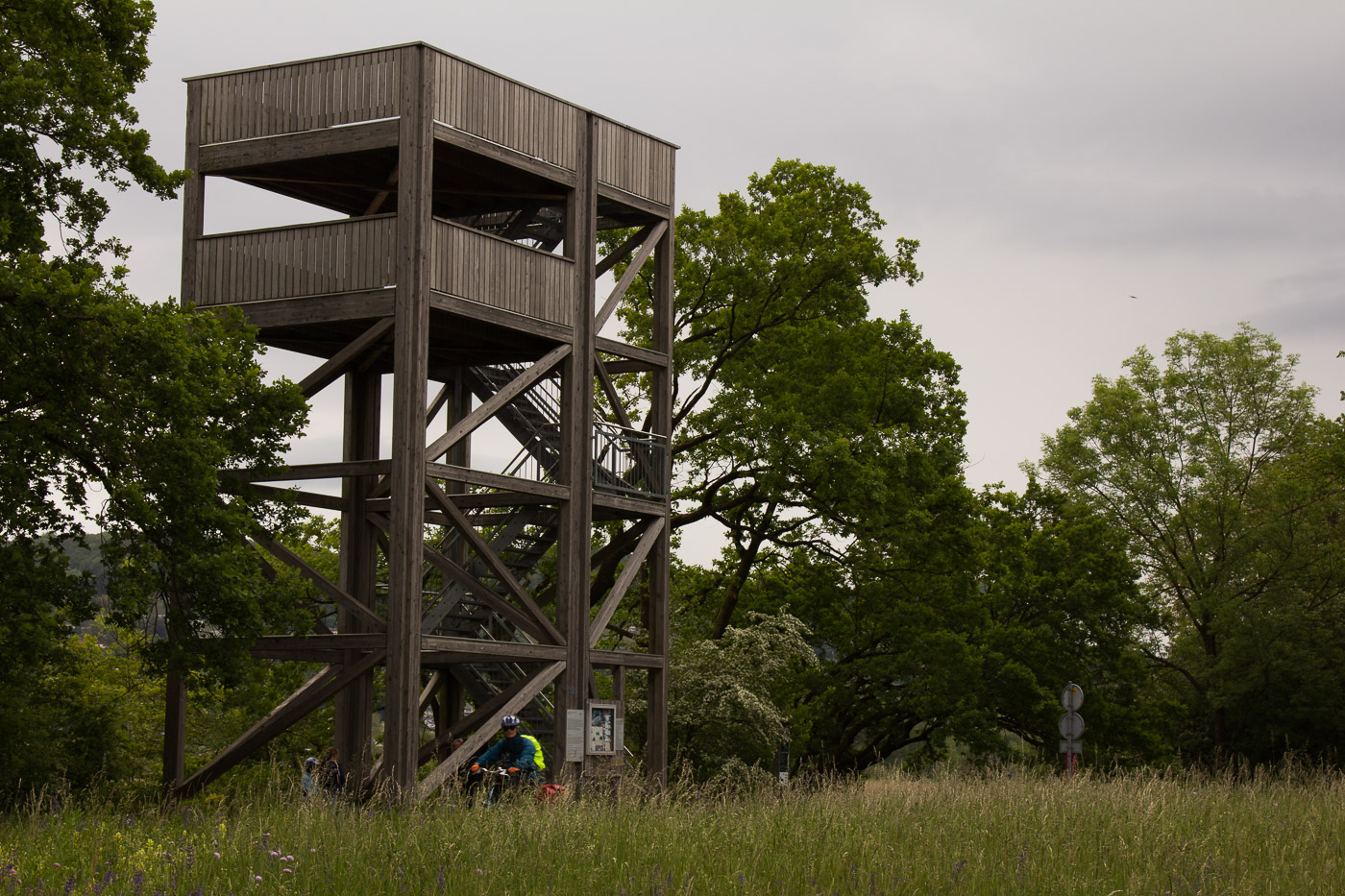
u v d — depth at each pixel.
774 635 33.41
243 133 24.62
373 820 13.04
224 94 24.83
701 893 9.95
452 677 29.23
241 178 25.59
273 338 26.09
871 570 39.62
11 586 19.22
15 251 20.98
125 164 22.22
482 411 23.91
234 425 22.31
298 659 24.88
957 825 13.41
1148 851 11.85
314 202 27.48
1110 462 56.66
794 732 36.00
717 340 36.84
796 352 35.69
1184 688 54.47
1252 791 17.53
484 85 24.48
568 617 25.34
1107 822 13.82
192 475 20.56
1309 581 50.03
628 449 27.28
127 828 12.55
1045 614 44.97
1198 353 57.69
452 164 25.17
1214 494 52.22
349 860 10.83
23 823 13.41
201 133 24.91
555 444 27.45
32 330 19.67
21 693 23.77
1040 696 42.69
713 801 16.34
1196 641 52.06
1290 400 56.91
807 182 36.97
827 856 11.30
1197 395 57.22
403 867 10.40
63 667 21.59
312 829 12.18
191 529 20.80
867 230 36.88
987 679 42.81
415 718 22.56
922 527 35.94
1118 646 45.06
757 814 14.19
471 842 11.55
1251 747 50.34
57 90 21.58
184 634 21.72
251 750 24.28
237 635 21.67
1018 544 46.19
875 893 10.04
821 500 35.75
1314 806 15.80
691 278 35.78
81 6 22.47
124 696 33.75
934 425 37.47
